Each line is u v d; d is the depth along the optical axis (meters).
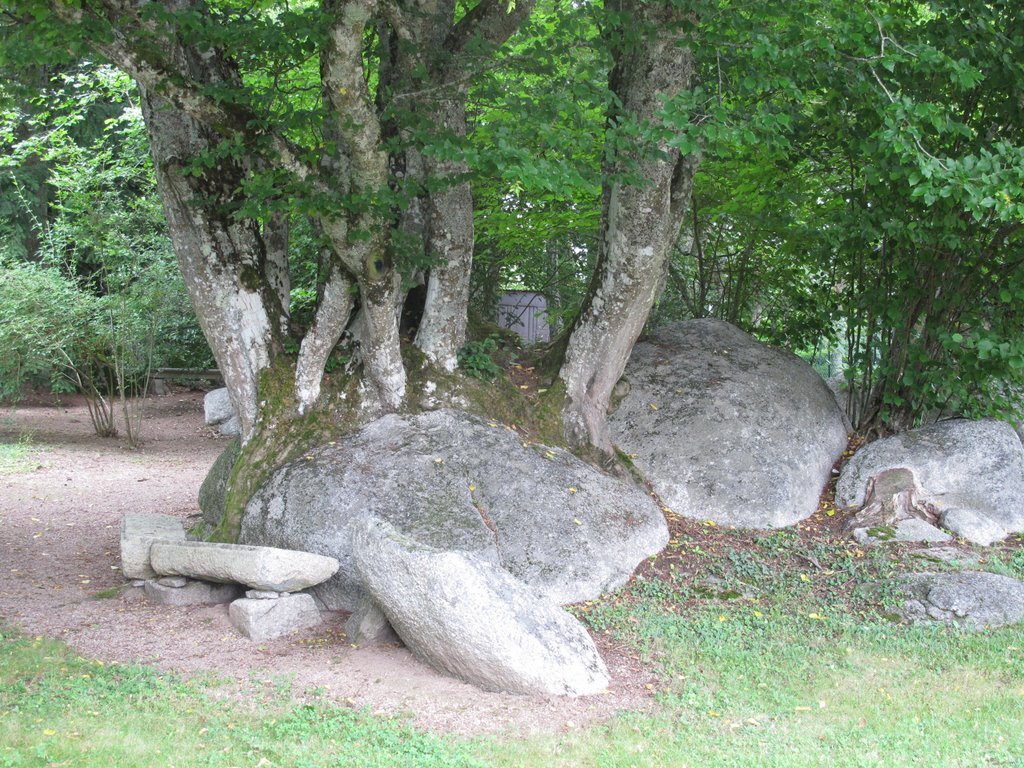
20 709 5.39
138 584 8.22
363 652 6.78
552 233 13.19
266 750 5.03
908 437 10.16
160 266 16.30
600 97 7.55
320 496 8.20
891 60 7.69
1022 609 7.48
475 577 6.09
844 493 9.90
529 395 9.84
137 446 17.39
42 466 15.03
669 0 7.88
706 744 5.25
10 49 7.05
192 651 6.71
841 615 7.63
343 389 9.20
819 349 12.99
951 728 5.54
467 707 5.78
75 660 6.30
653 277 9.45
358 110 6.94
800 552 8.89
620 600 7.89
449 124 8.96
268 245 9.81
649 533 8.78
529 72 7.73
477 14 9.12
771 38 7.88
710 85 8.67
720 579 8.34
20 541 10.27
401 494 8.20
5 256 17.97
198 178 8.88
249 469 8.83
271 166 8.00
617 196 9.13
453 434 8.86
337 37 6.54
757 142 8.01
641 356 10.96
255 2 8.25
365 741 5.19
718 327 11.52
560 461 9.07
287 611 7.23
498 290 16.86
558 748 5.18
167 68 7.18
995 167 7.71
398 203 7.57
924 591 7.77
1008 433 9.99
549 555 8.02
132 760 4.80
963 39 8.97
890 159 9.23
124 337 16.67
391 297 8.61
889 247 10.44
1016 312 10.14
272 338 9.26
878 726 5.56
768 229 11.59
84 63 15.99
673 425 10.08
